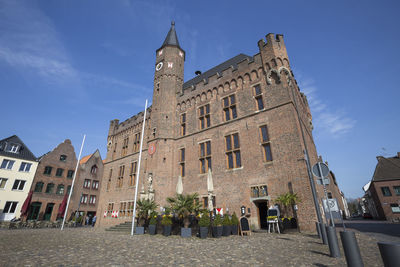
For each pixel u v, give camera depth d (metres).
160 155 23.36
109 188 30.62
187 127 23.94
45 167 37.22
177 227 15.80
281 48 19.70
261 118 18.55
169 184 22.41
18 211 32.53
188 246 9.58
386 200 37.72
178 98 26.16
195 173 21.20
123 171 29.72
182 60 29.53
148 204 17.88
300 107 22.52
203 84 24.03
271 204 15.85
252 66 20.47
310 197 14.39
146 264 6.30
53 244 10.15
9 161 33.69
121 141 32.66
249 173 17.67
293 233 13.64
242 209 16.97
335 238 7.07
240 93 20.69
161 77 27.48
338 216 7.52
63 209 31.00
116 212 27.38
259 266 6.00
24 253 7.75
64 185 39.06
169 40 29.75
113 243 10.62
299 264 6.11
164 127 24.67
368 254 7.43
